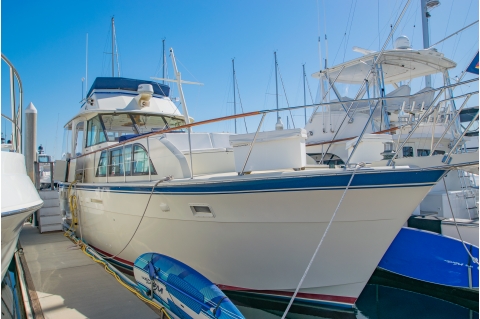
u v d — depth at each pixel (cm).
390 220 385
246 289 457
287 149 403
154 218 508
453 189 865
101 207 648
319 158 1052
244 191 397
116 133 732
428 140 898
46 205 892
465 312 538
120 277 498
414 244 604
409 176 354
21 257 615
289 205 388
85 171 786
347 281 418
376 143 553
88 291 436
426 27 1059
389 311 537
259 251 427
